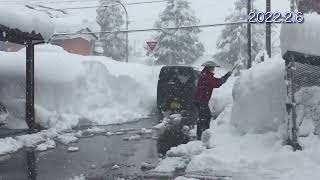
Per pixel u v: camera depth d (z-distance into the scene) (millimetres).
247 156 7750
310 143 7555
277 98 8422
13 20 10758
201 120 10391
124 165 8414
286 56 7633
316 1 15188
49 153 9641
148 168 8109
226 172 7301
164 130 12703
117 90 17016
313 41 7363
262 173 7082
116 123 14469
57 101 14516
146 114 16734
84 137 11742
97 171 7957
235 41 45438
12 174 7793
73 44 37094
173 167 8008
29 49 12164
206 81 10320
